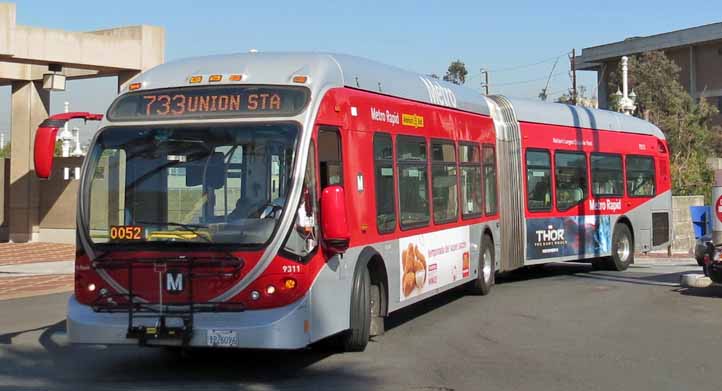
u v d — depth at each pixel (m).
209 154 8.62
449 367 9.38
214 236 8.37
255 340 8.17
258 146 8.58
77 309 8.69
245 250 8.27
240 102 8.83
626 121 21.17
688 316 13.17
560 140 18.50
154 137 8.79
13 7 23.75
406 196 11.58
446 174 13.29
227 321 8.24
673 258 26.38
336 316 9.23
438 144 12.97
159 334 8.30
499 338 11.23
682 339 11.18
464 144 14.23
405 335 11.45
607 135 20.17
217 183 8.54
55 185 29.28
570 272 20.36
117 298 8.51
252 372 9.22
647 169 21.59
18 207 29.61
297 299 8.40
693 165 37.25
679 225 30.28
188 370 9.36
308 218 8.56
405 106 11.75
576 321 12.67
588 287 17.03
